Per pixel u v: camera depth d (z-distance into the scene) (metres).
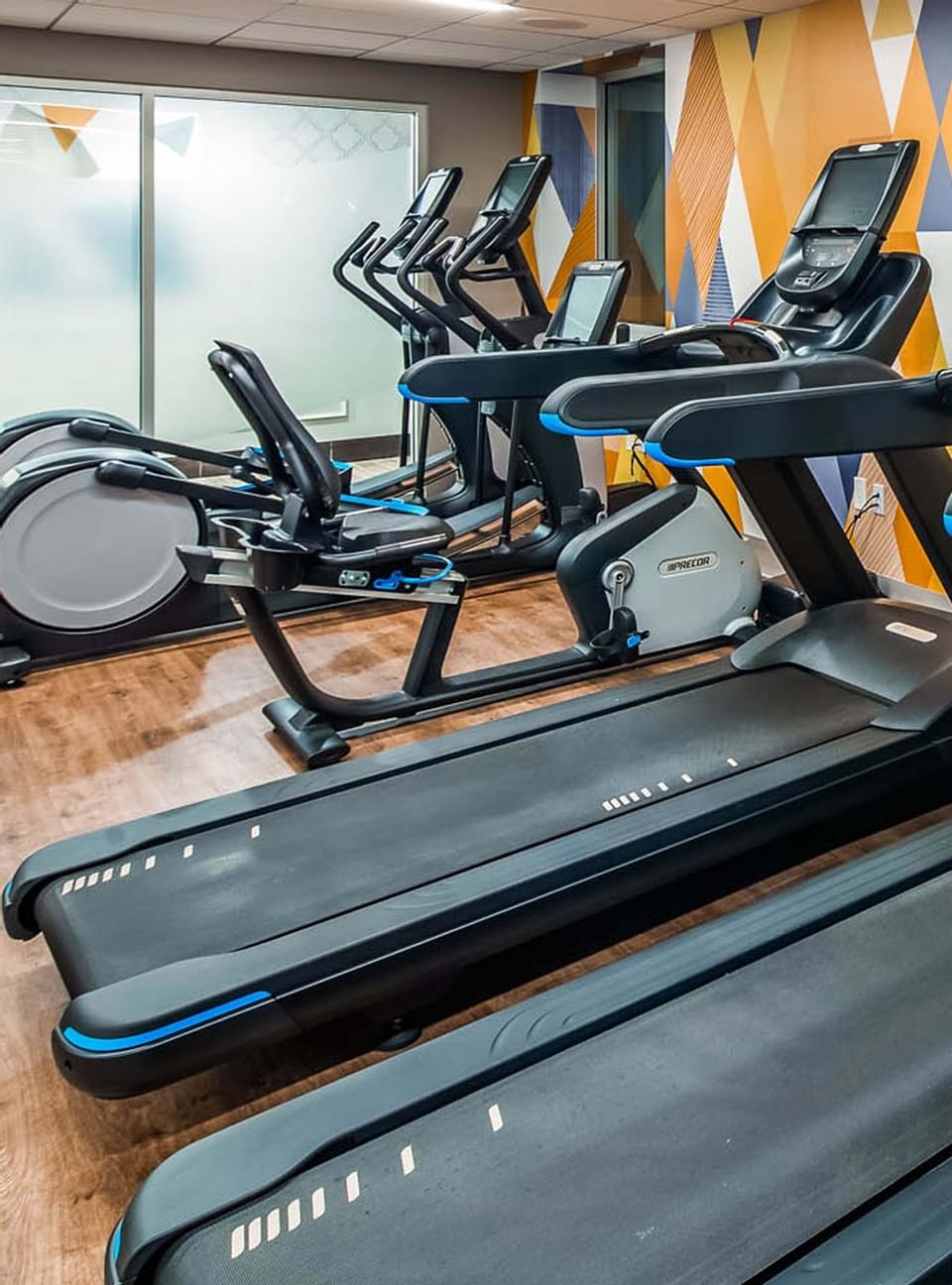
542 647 4.19
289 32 5.53
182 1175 1.41
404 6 4.93
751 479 3.15
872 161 3.74
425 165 6.68
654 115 6.41
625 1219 1.31
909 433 2.43
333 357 6.92
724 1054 1.58
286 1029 1.84
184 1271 1.29
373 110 6.46
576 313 4.67
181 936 1.97
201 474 6.61
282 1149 1.43
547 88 6.64
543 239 6.96
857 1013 1.66
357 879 2.13
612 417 2.62
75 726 3.52
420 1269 1.26
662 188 6.41
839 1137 1.42
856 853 2.66
